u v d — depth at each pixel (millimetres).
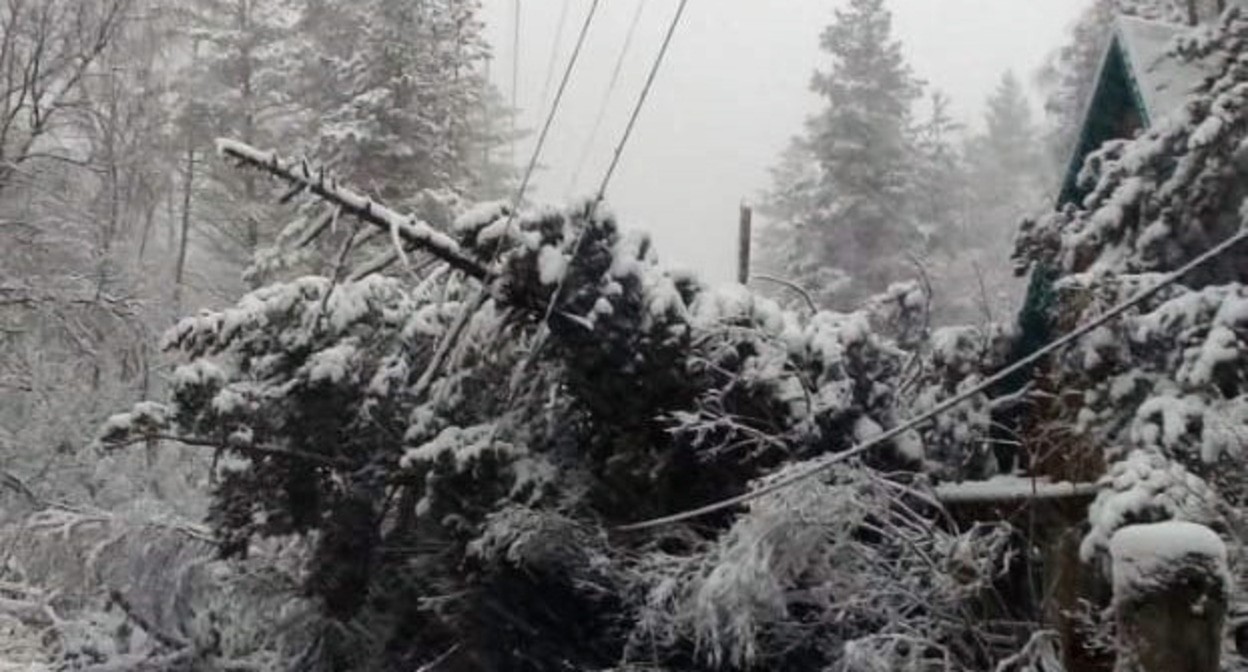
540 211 9383
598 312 9031
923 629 7473
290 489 10688
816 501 7426
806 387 8922
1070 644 6918
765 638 7941
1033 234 11359
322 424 10492
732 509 9211
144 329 23016
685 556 8648
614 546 9273
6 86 23562
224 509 10797
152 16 27594
